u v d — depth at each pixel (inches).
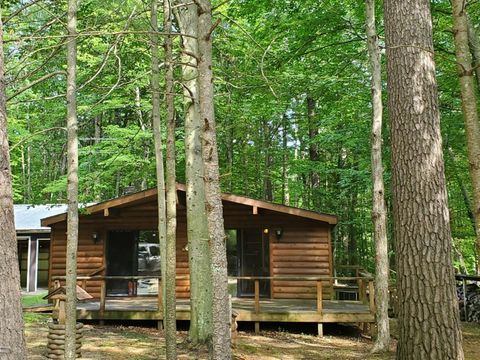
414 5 199.5
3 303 110.5
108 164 458.3
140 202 499.8
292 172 684.7
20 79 201.3
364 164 547.5
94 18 280.8
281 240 496.1
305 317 373.7
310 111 693.3
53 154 998.4
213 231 149.2
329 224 490.9
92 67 344.2
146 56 324.5
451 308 179.3
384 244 304.7
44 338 317.7
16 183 964.6
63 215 497.7
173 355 210.8
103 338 328.5
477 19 416.2
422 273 181.8
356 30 434.9
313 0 407.8
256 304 379.6
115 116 762.8
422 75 194.1
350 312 372.8
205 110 154.0
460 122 471.8
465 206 616.1
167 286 215.6
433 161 188.2
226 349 145.6
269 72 416.5
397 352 188.5
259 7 413.4
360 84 495.5
